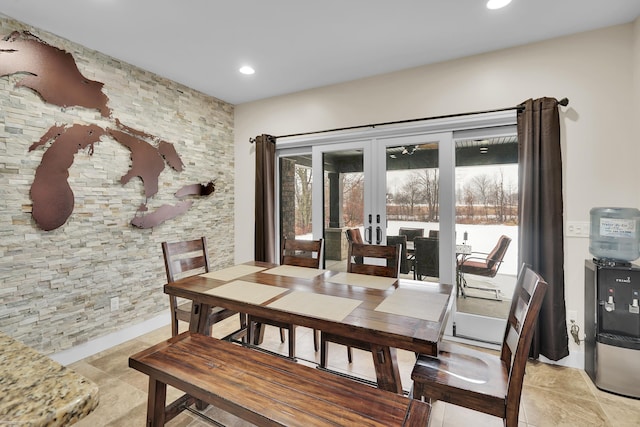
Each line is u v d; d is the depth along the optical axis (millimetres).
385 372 1457
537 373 2271
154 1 1954
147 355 1494
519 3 1977
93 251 2580
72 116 2436
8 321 2115
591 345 2178
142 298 2969
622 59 2215
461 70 2721
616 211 2129
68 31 2293
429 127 2859
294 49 2580
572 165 2355
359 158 3305
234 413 1149
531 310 1248
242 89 3463
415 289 1892
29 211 2205
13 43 2121
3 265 2092
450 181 2855
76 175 2457
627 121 2213
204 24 2219
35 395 543
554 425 1750
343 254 3410
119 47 2539
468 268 2922
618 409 1874
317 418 1068
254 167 3893
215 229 3768
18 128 2148
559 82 2391
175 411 1545
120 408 1893
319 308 1571
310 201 3641
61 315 2387
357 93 3182
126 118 2809
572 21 2182
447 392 1378
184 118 3354
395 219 3119
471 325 2799
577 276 2357
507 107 2551
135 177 2883
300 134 3486
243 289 1902
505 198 2756
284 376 1326
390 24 2219
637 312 1990
